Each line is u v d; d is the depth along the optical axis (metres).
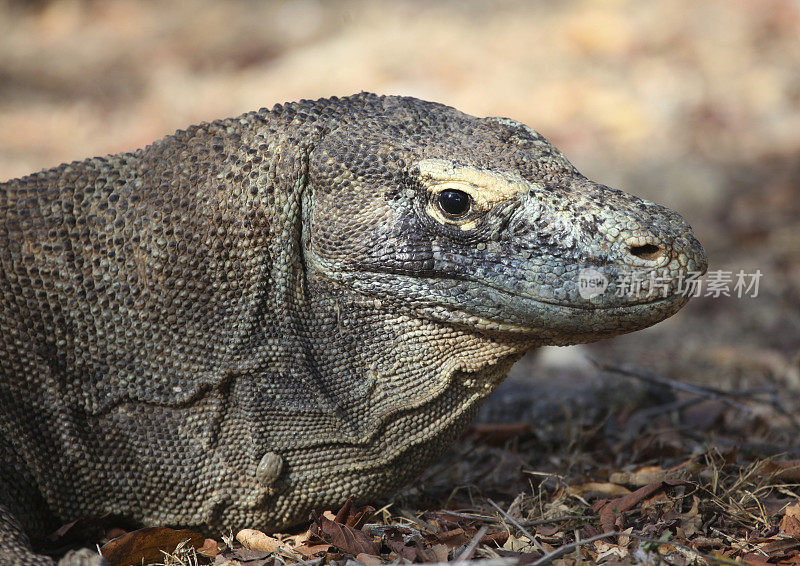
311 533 7.39
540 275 6.79
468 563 6.13
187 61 32.38
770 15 31.19
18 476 6.91
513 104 26.80
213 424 7.19
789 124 24.52
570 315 6.79
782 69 27.88
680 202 20.39
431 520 7.97
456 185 6.87
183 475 7.19
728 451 8.81
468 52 30.92
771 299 15.91
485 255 6.91
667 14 32.31
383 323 7.25
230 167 7.20
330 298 7.30
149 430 7.16
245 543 7.34
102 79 31.05
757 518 7.78
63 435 7.03
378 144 7.18
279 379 7.25
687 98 26.41
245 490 7.29
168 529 7.07
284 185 7.20
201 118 26.64
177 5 38.94
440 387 7.32
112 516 7.22
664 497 7.99
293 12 36.12
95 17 38.53
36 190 7.32
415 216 7.01
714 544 7.24
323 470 7.40
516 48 30.98
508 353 7.22
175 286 7.09
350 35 33.47
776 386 12.32
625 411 11.07
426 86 28.27
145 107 28.06
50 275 7.08
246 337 7.18
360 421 7.43
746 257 17.53
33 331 7.03
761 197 20.22
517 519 7.88
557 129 25.30
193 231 7.09
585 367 14.02
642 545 6.96
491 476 9.27
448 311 7.04
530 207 6.87
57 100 29.30
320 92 28.28
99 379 7.13
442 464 9.59
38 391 7.02
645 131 24.72
